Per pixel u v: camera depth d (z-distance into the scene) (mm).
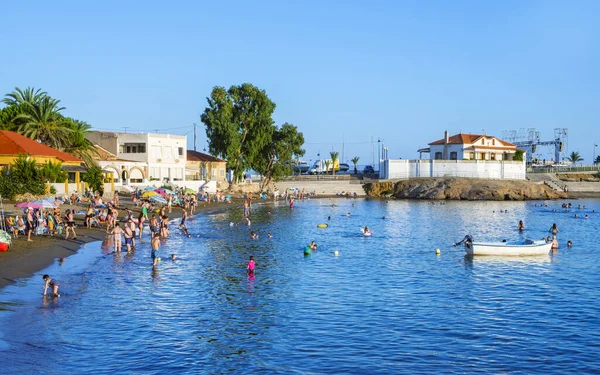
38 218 50812
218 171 126062
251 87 119562
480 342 25062
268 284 36062
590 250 51594
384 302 31812
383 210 97062
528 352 23859
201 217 79625
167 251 48125
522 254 48125
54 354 22422
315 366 22125
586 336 25953
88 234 53625
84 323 26516
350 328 26891
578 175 154625
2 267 36688
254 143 119750
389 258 46719
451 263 44500
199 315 28641
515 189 129000
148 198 81625
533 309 30562
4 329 24844
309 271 40656
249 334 25797
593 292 34625
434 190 128500
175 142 111000
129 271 38750
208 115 115562
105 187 90062
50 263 39531
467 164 137625
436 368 22047
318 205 107000
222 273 39188
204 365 21984
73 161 82375
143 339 24703
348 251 50375
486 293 34250
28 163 70000
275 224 72438
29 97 92500
